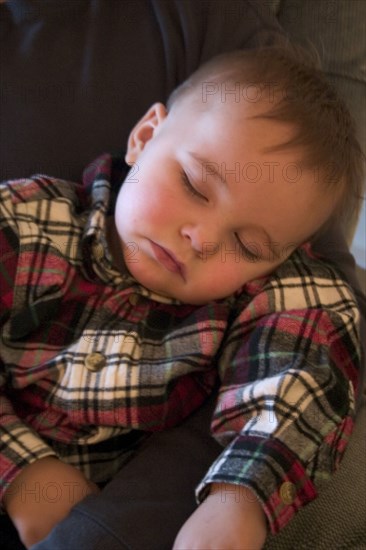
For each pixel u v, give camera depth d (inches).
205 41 33.6
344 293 28.4
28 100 30.7
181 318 28.2
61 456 25.2
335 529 22.7
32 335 26.1
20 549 24.0
